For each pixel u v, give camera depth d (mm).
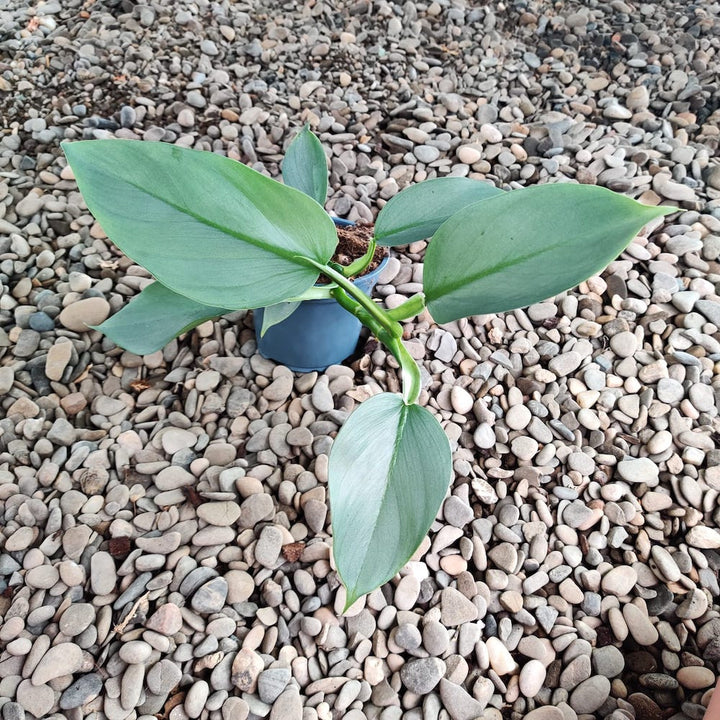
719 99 1149
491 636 607
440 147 1018
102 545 615
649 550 662
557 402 770
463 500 674
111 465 669
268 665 568
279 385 734
